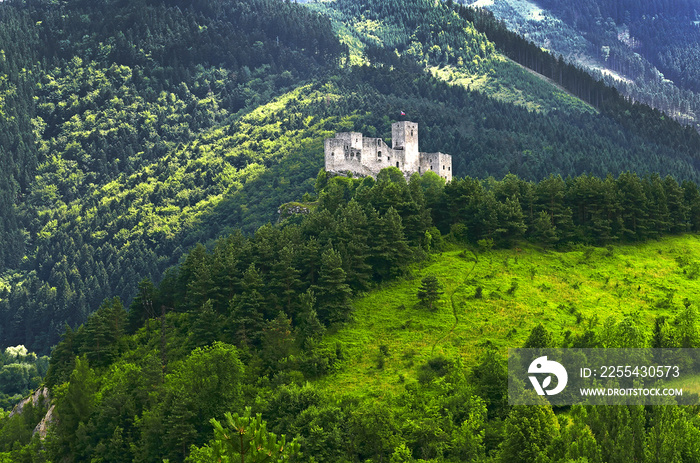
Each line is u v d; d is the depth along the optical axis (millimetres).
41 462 178500
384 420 144125
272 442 69812
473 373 165750
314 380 174500
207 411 159875
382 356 180125
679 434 118750
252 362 176625
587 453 119875
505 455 127312
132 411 170625
